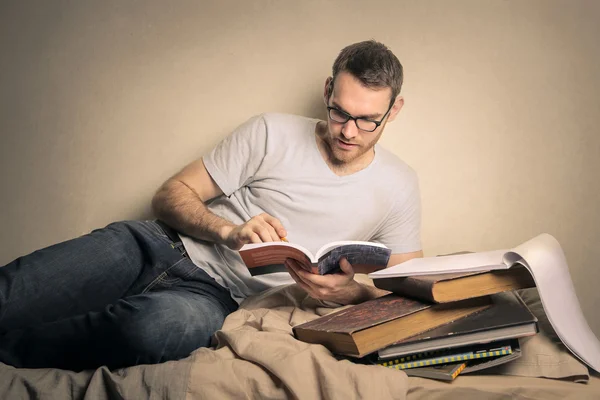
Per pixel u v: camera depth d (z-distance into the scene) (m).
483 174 2.35
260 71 2.41
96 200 2.51
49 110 2.53
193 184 1.96
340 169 1.92
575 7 2.29
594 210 2.30
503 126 2.33
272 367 1.24
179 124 2.46
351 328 1.25
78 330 1.37
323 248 1.47
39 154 2.54
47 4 2.52
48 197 2.54
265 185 1.95
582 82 2.29
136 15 2.46
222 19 2.42
